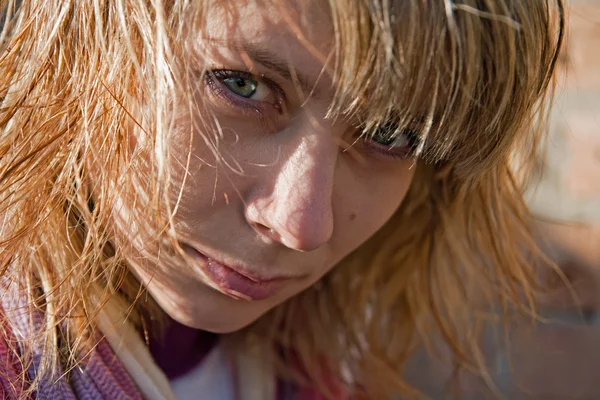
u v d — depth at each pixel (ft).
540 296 3.54
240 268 2.06
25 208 2.10
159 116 1.83
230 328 2.26
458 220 3.03
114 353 2.35
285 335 3.15
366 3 1.69
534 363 3.80
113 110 1.95
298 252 2.11
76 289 2.16
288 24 1.73
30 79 2.03
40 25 2.04
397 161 2.18
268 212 1.93
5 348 2.14
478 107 1.96
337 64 1.75
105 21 1.94
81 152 2.07
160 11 1.79
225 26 1.76
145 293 2.44
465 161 2.11
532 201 3.10
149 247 2.05
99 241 2.07
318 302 3.25
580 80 3.68
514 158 2.86
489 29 1.88
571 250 3.71
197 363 2.77
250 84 1.89
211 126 1.90
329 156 1.90
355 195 2.15
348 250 2.30
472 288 3.35
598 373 3.74
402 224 3.19
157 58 1.82
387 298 3.37
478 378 3.83
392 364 3.43
